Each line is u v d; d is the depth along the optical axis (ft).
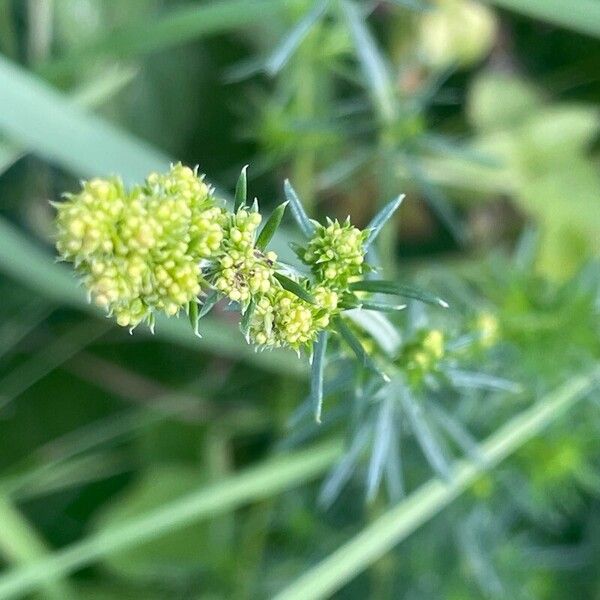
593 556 0.83
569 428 0.73
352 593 0.83
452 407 0.73
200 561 0.84
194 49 0.90
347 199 0.91
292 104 0.80
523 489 0.75
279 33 0.87
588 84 0.91
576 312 0.65
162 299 0.37
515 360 0.66
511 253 0.92
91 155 0.65
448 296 0.74
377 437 0.56
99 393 0.92
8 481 0.77
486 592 0.77
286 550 0.83
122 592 0.87
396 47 0.85
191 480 0.86
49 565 0.66
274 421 0.88
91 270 0.37
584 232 0.87
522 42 0.91
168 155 0.91
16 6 0.80
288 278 0.40
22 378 0.90
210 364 0.92
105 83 0.73
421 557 0.80
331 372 0.66
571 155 0.88
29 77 0.63
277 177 0.88
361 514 0.82
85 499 0.94
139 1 0.83
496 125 0.89
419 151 0.72
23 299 0.88
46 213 0.88
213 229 0.38
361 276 0.43
